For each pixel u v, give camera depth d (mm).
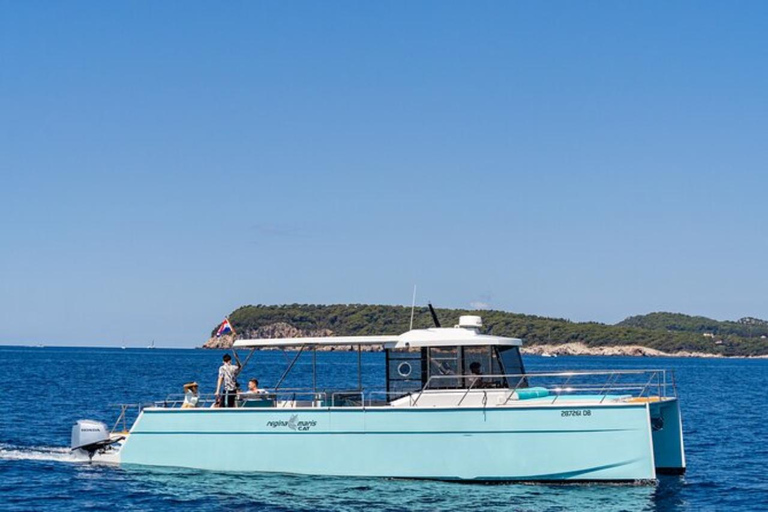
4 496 20562
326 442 21125
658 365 170375
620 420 20078
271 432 21516
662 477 22609
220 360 160375
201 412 22141
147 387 63250
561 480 20297
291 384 60906
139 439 22703
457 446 20453
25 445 29297
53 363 128000
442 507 18656
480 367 21656
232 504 19281
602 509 18609
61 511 19234
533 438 20234
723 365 185750
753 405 52375
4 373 85500
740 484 22953
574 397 22156
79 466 24016
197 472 22031
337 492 19984
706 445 31484
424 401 21453
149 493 20500
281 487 20531
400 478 20672
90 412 41906
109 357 183250
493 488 20188
